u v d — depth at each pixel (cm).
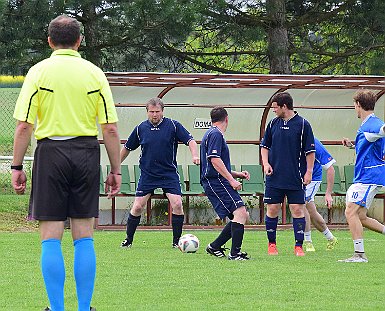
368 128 2939
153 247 3447
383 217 4759
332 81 4419
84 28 5203
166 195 3441
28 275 2552
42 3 4728
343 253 3316
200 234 4116
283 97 3139
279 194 3194
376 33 6012
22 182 1855
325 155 3388
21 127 1798
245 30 5694
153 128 3428
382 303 2144
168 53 5553
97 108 1823
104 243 3581
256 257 3117
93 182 1812
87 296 1780
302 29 6375
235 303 2120
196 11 4938
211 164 3033
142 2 4800
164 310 2011
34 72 1806
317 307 2077
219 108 3047
